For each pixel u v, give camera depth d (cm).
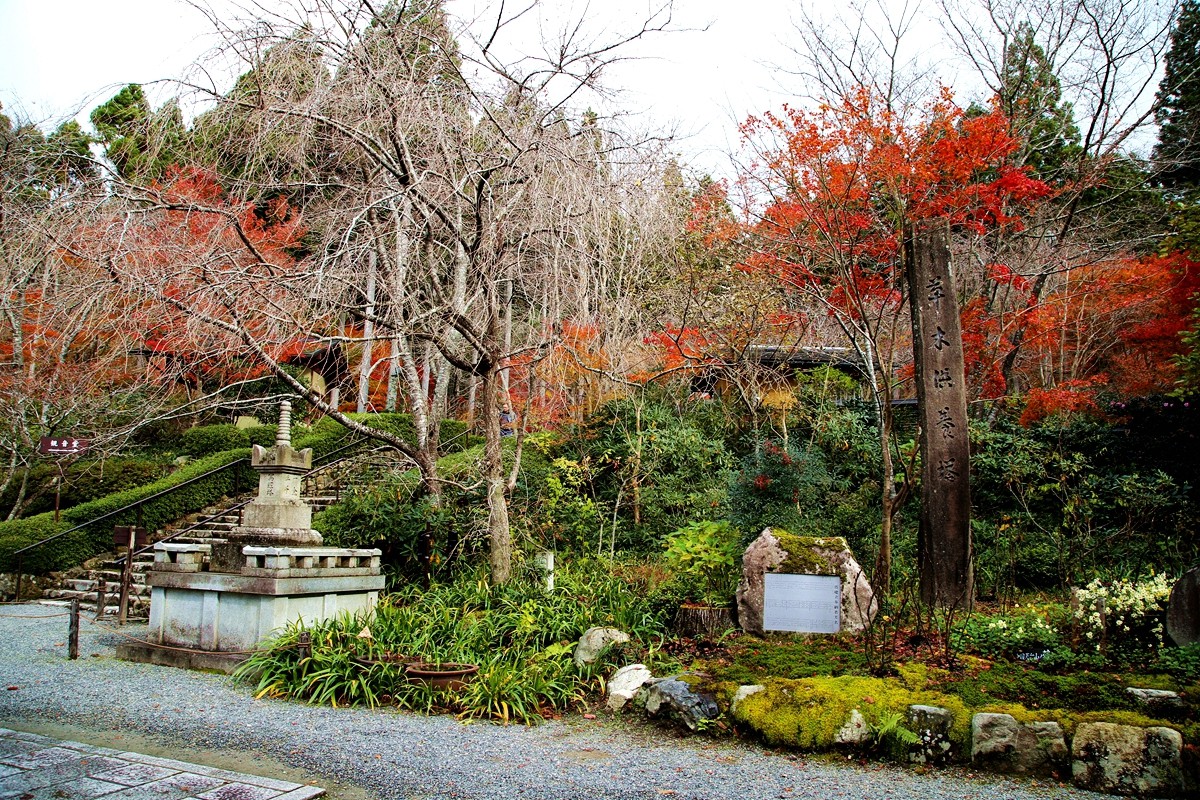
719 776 436
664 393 1287
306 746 473
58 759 429
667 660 625
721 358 1059
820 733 475
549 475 1107
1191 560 811
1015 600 818
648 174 798
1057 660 542
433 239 839
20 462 1439
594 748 485
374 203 739
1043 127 1459
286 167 821
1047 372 1489
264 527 745
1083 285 1275
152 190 705
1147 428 1040
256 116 726
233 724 515
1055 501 1014
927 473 723
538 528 1020
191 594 723
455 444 1510
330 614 741
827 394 1247
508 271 798
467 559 917
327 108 762
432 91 781
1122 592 591
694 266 1116
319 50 740
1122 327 1362
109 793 377
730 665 578
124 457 1529
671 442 1166
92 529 1173
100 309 700
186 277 697
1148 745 426
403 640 645
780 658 577
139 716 532
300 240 964
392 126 777
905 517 992
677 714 519
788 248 1128
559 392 927
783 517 860
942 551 707
